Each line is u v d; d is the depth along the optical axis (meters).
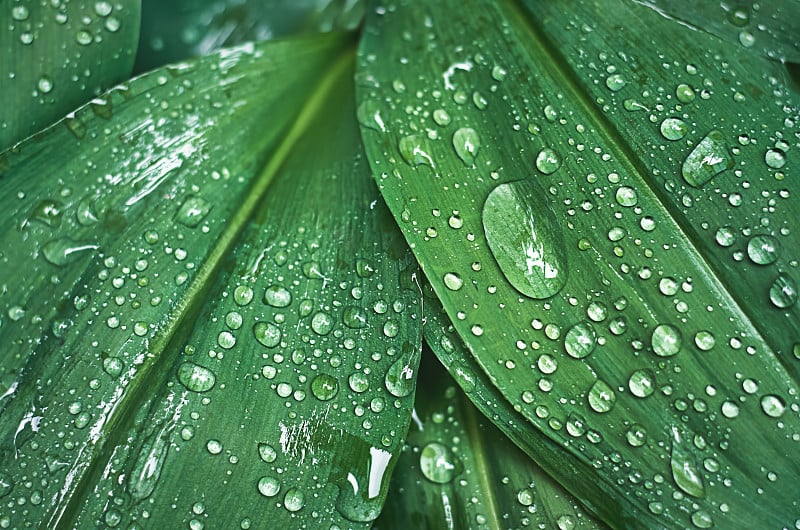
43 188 0.13
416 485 0.13
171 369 0.13
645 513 0.12
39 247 0.13
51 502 0.12
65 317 0.13
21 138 0.13
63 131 0.13
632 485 0.12
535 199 0.13
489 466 0.13
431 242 0.13
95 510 0.12
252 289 0.13
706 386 0.12
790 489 0.12
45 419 0.12
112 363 0.13
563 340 0.13
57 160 0.13
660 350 0.12
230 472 0.12
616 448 0.12
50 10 0.13
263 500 0.12
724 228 0.13
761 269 0.13
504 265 0.13
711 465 0.12
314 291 0.13
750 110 0.13
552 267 0.13
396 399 0.13
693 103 0.13
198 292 0.13
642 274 0.13
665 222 0.13
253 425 0.13
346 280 0.13
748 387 0.12
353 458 0.12
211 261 0.13
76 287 0.13
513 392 0.13
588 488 0.13
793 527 0.12
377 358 0.13
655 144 0.13
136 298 0.13
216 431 0.12
